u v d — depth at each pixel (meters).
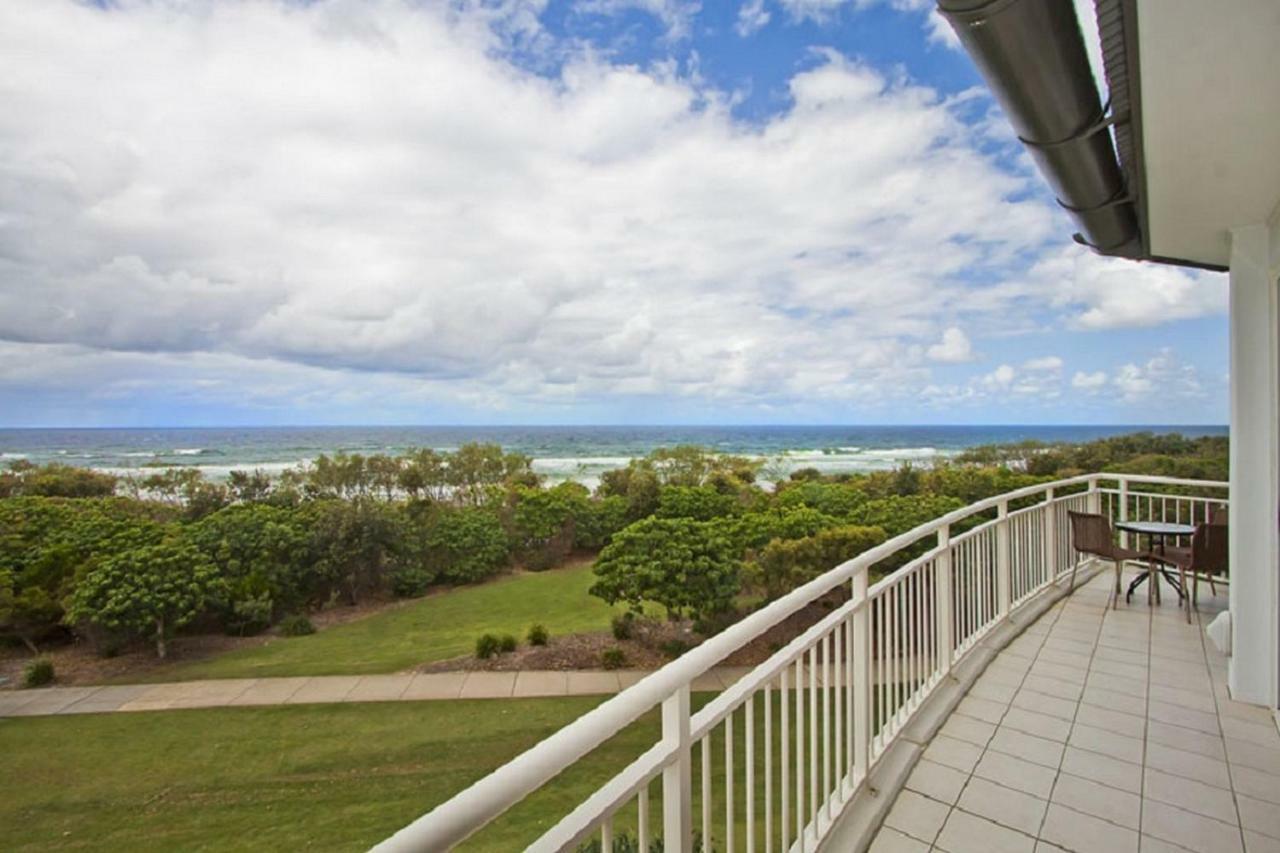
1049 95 1.63
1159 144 2.22
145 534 14.18
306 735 7.92
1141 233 3.22
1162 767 2.59
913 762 2.60
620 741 6.94
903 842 2.13
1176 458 16.89
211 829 5.86
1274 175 2.51
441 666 10.95
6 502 16.81
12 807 6.21
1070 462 24.72
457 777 6.80
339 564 16.44
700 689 9.21
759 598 13.22
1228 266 3.72
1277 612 3.05
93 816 6.09
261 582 14.45
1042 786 2.46
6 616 11.48
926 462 38.41
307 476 25.61
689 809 1.22
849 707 2.27
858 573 2.33
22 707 8.95
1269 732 2.87
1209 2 1.45
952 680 3.34
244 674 10.62
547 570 21.39
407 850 0.60
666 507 21.14
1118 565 4.95
